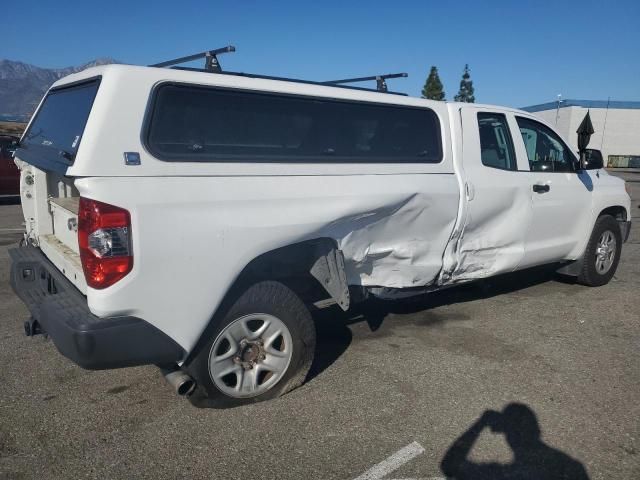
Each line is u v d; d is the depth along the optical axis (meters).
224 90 3.26
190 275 3.02
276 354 3.51
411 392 3.71
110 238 2.77
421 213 4.15
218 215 3.09
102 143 2.79
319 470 2.87
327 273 3.73
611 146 49.16
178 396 3.64
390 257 4.13
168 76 3.06
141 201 2.84
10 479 2.77
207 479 2.79
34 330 3.69
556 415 3.42
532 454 3.02
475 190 4.52
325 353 4.35
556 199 5.39
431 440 3.14
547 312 5.39
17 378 3.90
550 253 5.52
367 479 2.80
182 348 3.08
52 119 3.79
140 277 2.87
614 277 6.81
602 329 4.93
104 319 2.85
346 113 3.83
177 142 3.03
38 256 4.00
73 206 3.65
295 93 3.57
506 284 6.37
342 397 3.63
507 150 5.04
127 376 3.94
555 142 5.60
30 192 4.31
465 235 4.62
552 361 4.23
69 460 2.94
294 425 3.29
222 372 3.36
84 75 3.41
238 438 3.15
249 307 3.35
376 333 4.79
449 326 4.97
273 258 3.57
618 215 6.45
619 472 2.87
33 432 3.21
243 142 3.29
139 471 2.85
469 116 4.65
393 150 4.07
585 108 48.34
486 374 3.99
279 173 3.38
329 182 3.58
